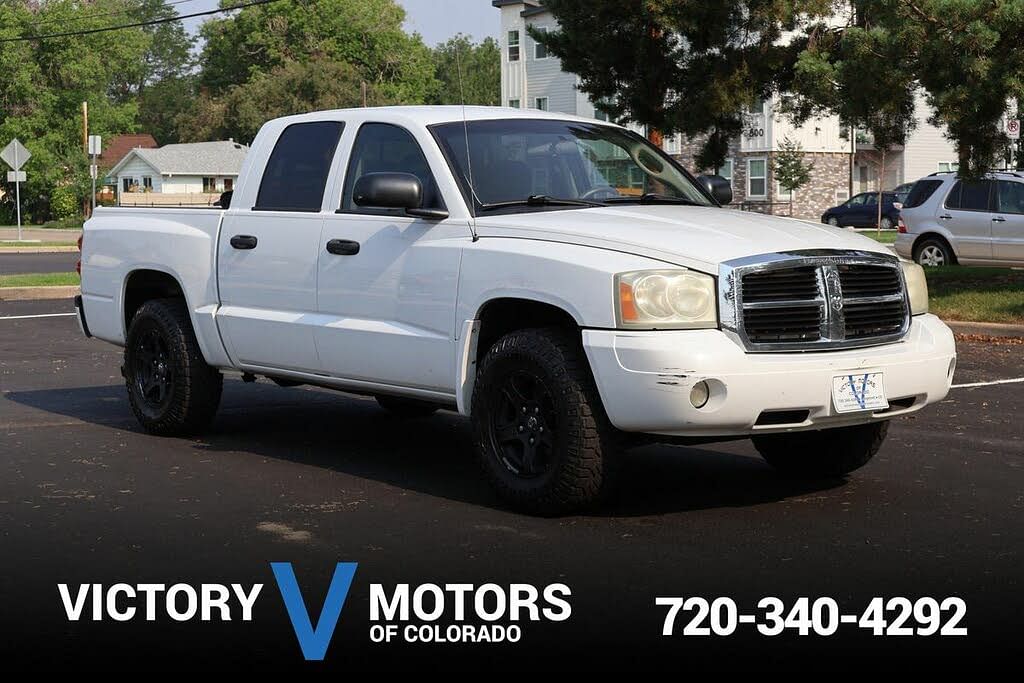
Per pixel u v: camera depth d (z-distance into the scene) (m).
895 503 6.54
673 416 5.75
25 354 13.39
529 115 7.49
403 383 6.98
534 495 6.17
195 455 7.89
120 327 8.96
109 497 6.69
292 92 84.94
